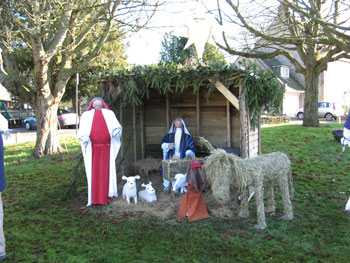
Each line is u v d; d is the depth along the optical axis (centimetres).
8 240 378
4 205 516
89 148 510
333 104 2319
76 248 355
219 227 411
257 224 409
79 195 570
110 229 409
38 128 988
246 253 338
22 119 2752
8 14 799
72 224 429
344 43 536
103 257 331
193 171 439
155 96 740
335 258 326
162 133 746
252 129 548
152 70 534
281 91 581
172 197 528
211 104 693
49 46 913
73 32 981
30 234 395
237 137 669
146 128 755
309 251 341
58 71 996
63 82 966
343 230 392
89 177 510
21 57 1630
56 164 865
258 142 609
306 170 716
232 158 384
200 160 480
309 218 434
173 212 469
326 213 450
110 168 523
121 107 634
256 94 509
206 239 374
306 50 1355
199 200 449
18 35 955
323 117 2353
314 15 547
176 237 381
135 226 418
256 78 509
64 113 2339
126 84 565
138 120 722
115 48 1762
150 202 514
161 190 581
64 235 392
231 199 512
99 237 383
